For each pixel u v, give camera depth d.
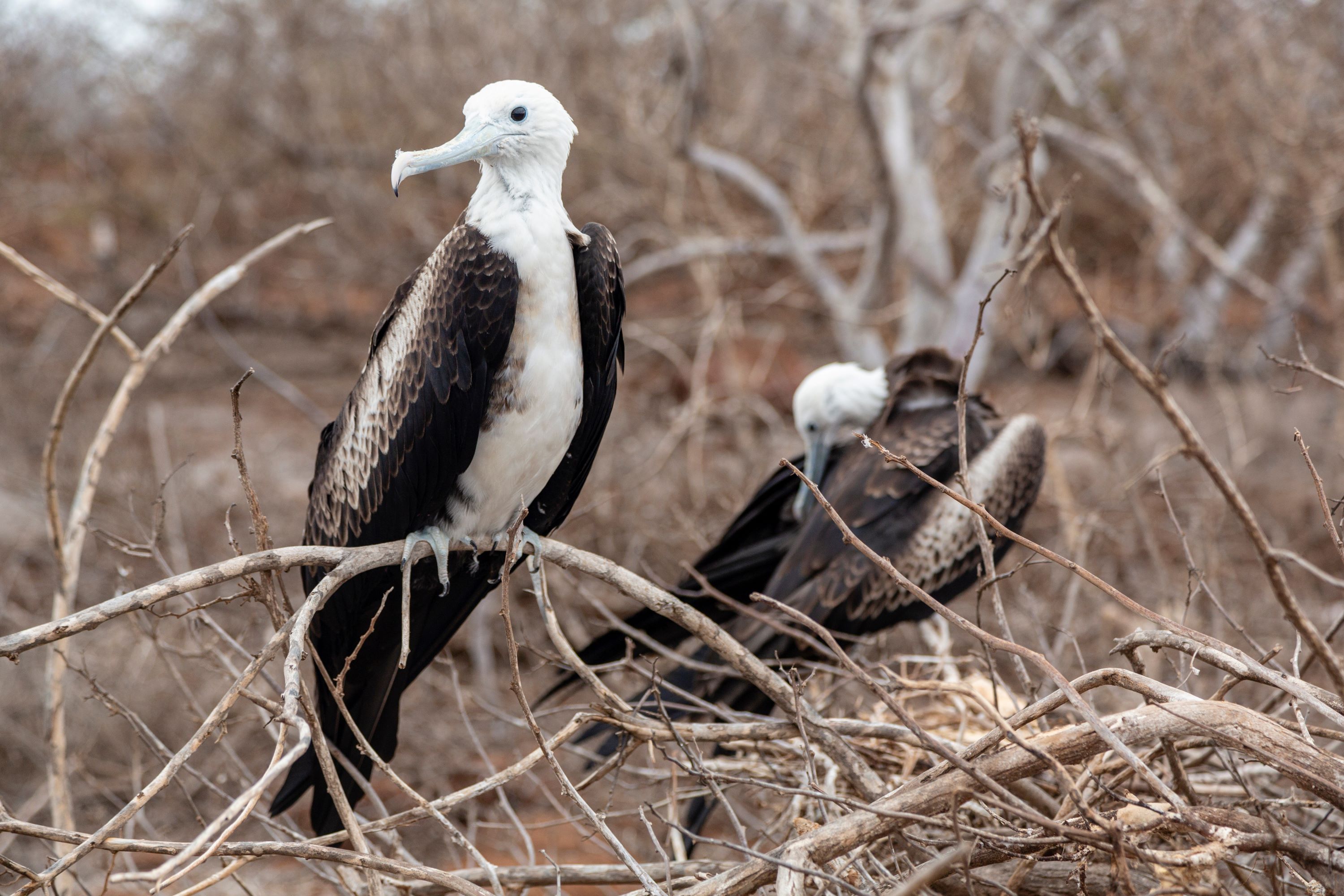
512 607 13.75
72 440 16.56
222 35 26.47
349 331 26.23
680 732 5.88
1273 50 19.52
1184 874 4.57
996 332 19.22
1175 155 22.25
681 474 14.96
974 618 11.14
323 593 5.51
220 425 20.83
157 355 7.21
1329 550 14.02
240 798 4.18
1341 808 4.43
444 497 6.30
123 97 27.59
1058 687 4.95
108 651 11.36
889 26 18.19
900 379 10.28
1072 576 9.57
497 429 6.17
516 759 11.57
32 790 10.20
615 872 6.08
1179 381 19.14
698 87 19.89
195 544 14.11
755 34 26.12
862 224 25.89
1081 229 24.83
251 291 26.25
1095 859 5.34
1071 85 18.30
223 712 4.75
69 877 6.91
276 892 9.61
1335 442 15.65
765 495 10.04
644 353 23.88
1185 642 4.88
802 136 24.78
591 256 6.21
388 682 6.79
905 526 9.26
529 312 6.06
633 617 8.95
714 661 8.95
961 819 5.36
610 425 16.42
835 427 10.55
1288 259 23.41
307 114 26.28
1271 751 4.64
